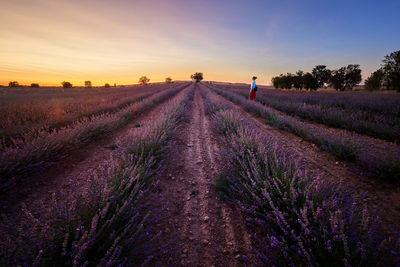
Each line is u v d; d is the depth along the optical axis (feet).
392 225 6.58
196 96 72.08
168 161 12.64
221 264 5.48
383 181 9.63
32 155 10.34
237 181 8.91
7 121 18.10
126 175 7.70
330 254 4.58
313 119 26.53
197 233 6.66
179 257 5.68
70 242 4.78
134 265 5.24
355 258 4.42
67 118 20.22
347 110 28.22
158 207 7.92
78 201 5.81
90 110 26.53
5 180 8.93
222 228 6.88
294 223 5.71
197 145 16.26
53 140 12.40
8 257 3.94
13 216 6.84
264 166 8.77
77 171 10.93
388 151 11.05
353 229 4.99
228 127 18.26
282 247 5.08
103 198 5.76
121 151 12.21
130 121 25.76
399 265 4.09
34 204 7.75
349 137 16.99
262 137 13.56
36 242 4.28
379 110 27.66
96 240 4.81
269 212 6.31
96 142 16.44
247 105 35.91
